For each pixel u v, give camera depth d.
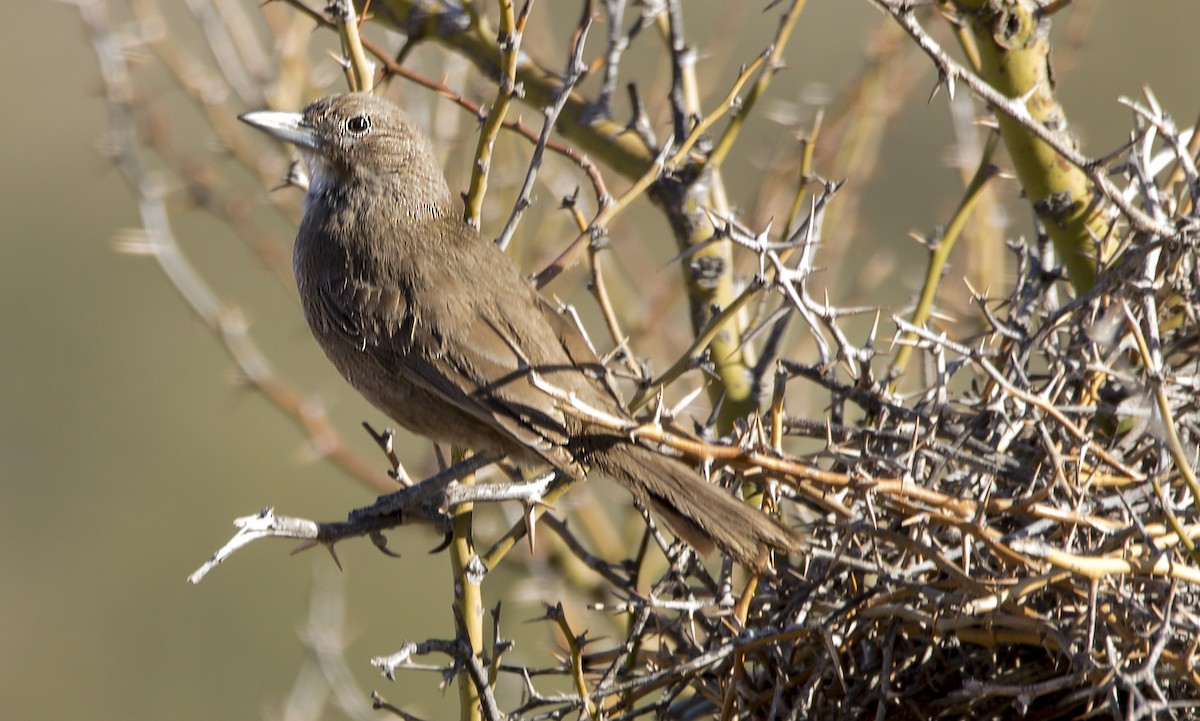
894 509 8.90
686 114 11.38
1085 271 10.47
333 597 15.09
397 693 18.41
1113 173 10.42
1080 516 8.38
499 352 10.23
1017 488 9.24
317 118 11.32
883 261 15.68
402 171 11.23
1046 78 10.37
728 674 9.59
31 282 21.77
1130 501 8.75
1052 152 10.33
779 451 8.84
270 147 14.11
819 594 9.26
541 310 10.57
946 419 9.62
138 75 15.03
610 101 11.57
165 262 13.24
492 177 13.32
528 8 9.62
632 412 9.88
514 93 9.83
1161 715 8.62
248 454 21.09
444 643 9.07
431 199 11.30
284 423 21.41
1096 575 7.99
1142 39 19.56
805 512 10.39
